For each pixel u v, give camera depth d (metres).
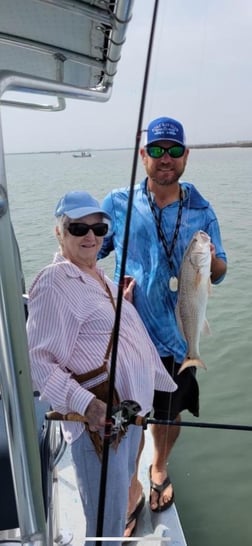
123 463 1.82
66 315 1.75
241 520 3.15
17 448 0.94
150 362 2.04
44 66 1.72
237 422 4.30
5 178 0.91
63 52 1.54
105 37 1.40
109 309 1.87
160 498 2.54
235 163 28.91
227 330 6.00
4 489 1.31
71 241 1.87
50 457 1.63
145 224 2.40
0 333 0.91
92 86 1.85
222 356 5.43
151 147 2.27
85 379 1.79
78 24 1.34
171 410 2.55
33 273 7.77
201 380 5.00
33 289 1.79
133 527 2.37
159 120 2.26
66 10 1.19
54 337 1.72
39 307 1.74
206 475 3.59
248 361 5.31
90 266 1.94
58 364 1.73
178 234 2.39
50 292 1.75
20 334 0.92
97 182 16.75
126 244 1.54
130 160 1.45
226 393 4.77
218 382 4.96
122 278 1.55
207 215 2.48
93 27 1.35
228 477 3.56
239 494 3.40
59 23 1.34
